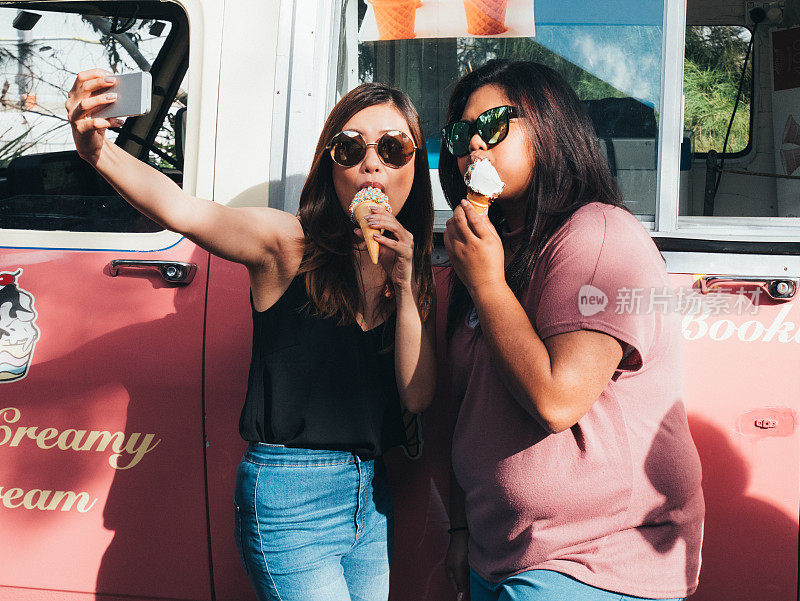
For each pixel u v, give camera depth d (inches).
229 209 65.2
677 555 60.1
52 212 94.1
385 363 70.4
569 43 86.4
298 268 67.6
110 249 90.2
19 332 90.5
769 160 127.6
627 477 58.5
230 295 86.5
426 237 73.4
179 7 93.2
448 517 82.5
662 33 84.0
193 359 86.7
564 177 62.4
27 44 97.5
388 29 88.7
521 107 62.9
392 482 83.5
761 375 79.3
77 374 89.0
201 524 86.8
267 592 67.2
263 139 88.4
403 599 84.0
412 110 71.3
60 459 89.4
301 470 66.0
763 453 79.2
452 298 70.6
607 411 59.1
